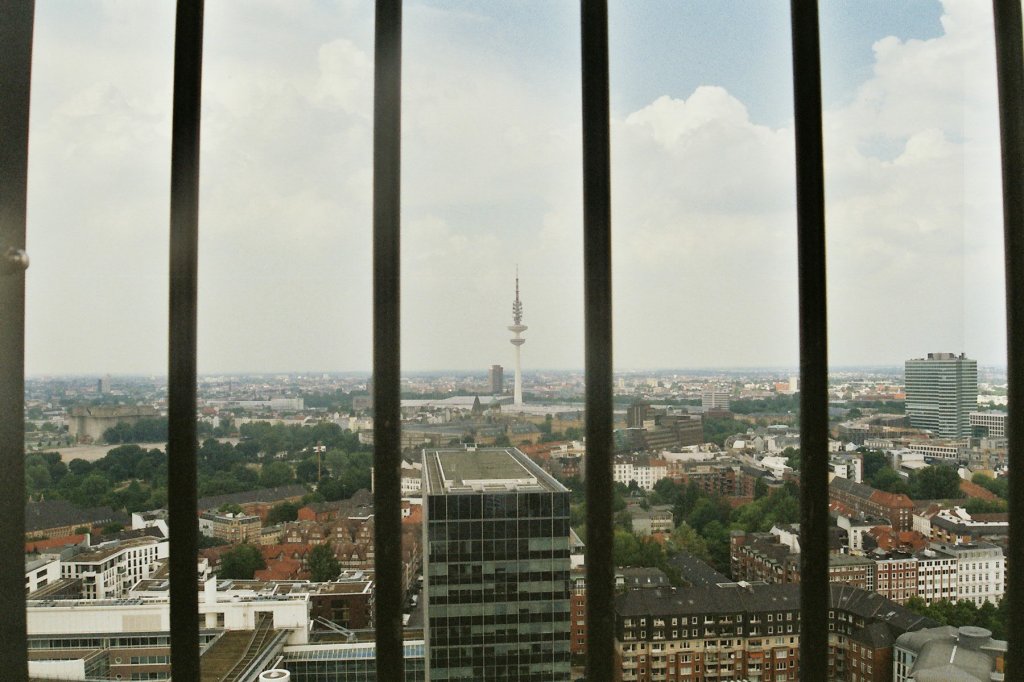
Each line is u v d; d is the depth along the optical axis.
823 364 2.11
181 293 2.08
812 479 2.09
